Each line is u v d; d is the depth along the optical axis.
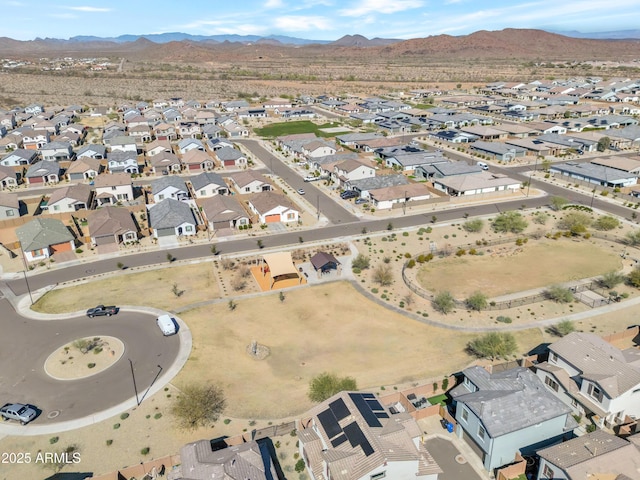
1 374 53.12
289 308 66.25
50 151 143.00
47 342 58.75
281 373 53.31
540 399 42.62
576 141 150.62
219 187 110.06
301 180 124.69
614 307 65.69
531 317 63.78
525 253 83.38
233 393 50.16
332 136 174.75
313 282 73.31
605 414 43.44
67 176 129.38
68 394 49.97
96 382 51.69
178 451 42.88
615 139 152.12
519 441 40.66
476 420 41.38
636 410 45.16
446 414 45.72
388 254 82.81
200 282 73.31
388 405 47.75
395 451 36.53
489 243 87.12
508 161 139.88
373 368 54.00
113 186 107.75
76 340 58.97
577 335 51.34
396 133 179.12
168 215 90.69
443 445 43.53
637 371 44.97
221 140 158.12
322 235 90.00
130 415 47.06
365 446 36.97
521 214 100.00
